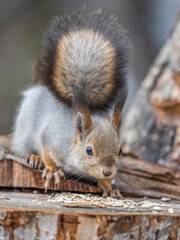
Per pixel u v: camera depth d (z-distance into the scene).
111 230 7.13
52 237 7.07
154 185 10.99
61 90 10.05
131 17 21.28
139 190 10.46
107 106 10.36
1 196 8.50
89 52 10.04
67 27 10.38
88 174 9.26
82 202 8.12
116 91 10.22
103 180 9.31
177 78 13.26
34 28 19.52
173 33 14.07
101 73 10.04
